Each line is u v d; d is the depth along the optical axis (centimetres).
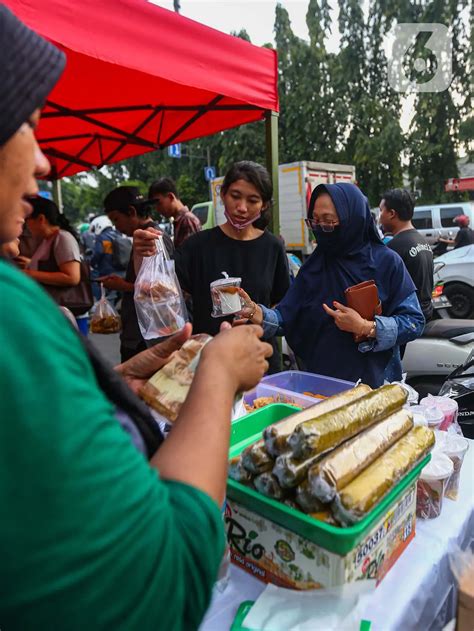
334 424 89
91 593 42
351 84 2192
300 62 2233
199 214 1327
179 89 376
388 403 107
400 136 1970
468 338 350
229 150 2347
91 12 225
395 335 196
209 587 54
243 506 96
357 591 83
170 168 3288
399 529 101
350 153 2161
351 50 2167
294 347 232
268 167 374
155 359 101
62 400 43
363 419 97
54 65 54
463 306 798
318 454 86
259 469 92
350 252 213
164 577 47
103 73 343
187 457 57
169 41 263
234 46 307
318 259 223
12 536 40
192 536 51
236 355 70
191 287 262
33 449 41
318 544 84
